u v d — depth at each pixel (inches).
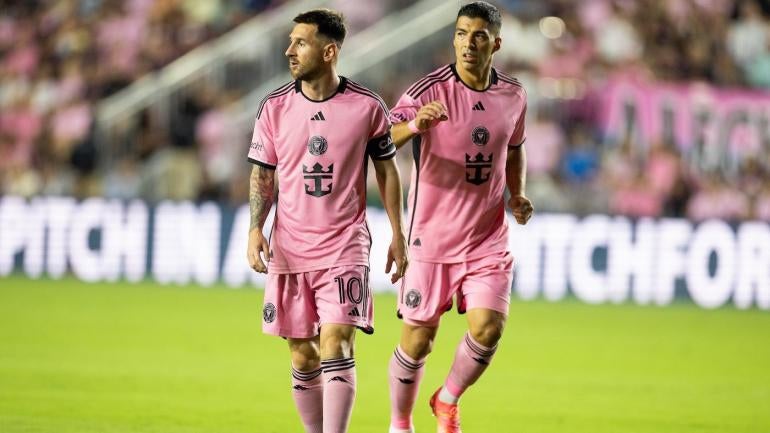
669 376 1311.5
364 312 751.7
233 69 2618.1
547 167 2420.0
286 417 990.4
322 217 748.6
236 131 2481.5
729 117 2475.4
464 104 825.5
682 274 2130.9
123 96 2608.3
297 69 740.7
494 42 821.9
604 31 2677.2
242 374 1233.4
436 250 834.2
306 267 751.7
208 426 938.7
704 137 2468.0
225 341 1493.6
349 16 2647.6
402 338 849.5
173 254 2193.7
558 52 2615.7
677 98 2464.3
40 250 2214.6
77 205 2206.0
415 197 842.8
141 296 1984.5
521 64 2576.3
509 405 1090.7
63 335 1498.5
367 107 750.5
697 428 993.5
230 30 2709.2
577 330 1728.6
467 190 829.2
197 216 2187.5
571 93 2472.9
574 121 2465.6
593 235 2134.6
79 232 2204.7
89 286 2111.2
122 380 1167.6
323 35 739.4
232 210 2181.3
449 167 826.2
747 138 2476.6
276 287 762.2
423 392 1158.3
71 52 2733.8
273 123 757.3
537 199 2369.6
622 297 2134.6
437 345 1537.9
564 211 2364.7
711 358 1473.9
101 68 2699.3
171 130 2536.9
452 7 2593.5
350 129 746.2
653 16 2721.5
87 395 1071.6
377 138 757.3
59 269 2213.3
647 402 1127.0
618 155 2444.6
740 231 2118.6
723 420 1036.5
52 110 2608.3
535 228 2145.7
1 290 2004.2
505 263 830.5
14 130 2605.8
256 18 2728.8
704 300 2127.2
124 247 2197.3
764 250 2112.5
